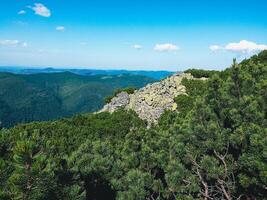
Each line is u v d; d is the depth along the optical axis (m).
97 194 12.84
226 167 11.59
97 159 13.26
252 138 10.01
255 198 11.42
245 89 12.51
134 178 12.27
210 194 12.48
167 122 23.64
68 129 29.77
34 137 8.70
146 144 14.59
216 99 13.01
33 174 6.91
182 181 12.42
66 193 8.31
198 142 12.22
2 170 7.20
